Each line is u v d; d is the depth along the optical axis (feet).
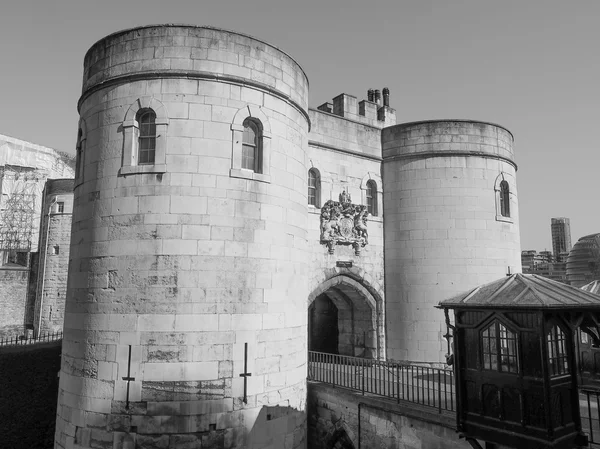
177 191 41.34
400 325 65.46
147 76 42.80
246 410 41.11
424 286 65.00
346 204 63.57
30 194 147.43
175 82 42.70
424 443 38.65
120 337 40.04
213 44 43.75
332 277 62.08
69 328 43.88
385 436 42.29
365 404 44.73
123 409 39.01
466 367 30.76
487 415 29.30
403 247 66.85
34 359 73.82
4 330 110.52
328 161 63.62
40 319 110.01
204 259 41.09
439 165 67.00
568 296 28.63
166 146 41.88
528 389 27.22
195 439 38.83
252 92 45.03
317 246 60.90
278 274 45.24
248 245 43.04
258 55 45.88
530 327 27.48
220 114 43.21
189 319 40.06
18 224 143.33
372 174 68.54
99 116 44.42
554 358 27.53
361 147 67.56
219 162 42.63
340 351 70.74
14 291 114.42
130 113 42.80
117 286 40.83
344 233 63.21
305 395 48.88
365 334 67.62
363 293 65.46
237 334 41.42
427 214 66.33
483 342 30.07
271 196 45.32
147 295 40.16
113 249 41.47
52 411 71.15
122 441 38.68
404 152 68.23
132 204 41.50
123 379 39.34
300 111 50.83
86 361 41.06
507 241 68.64
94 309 41.37
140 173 41.63
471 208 66.44
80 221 44.52
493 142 69.21
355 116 71.31
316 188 62.69
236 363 41.09
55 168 177.99
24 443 68.39
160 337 39.65
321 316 81.30
